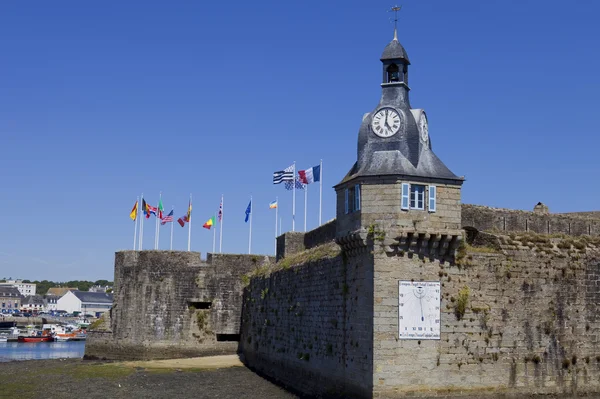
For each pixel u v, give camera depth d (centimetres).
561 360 4334
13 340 15112
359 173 4122
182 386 5616
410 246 4022
